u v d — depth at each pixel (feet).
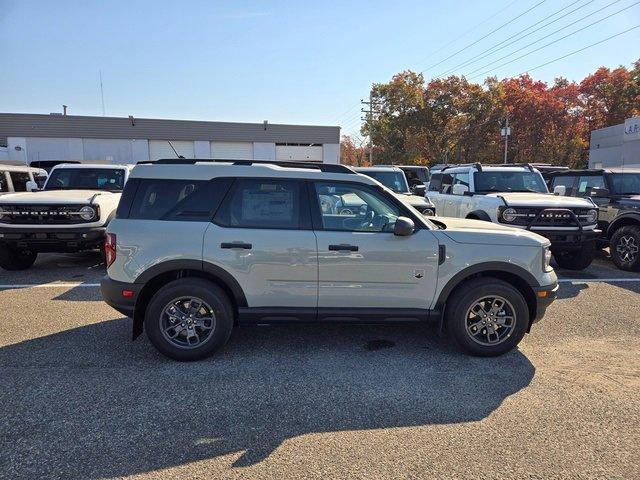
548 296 14.84
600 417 11.18
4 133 128.36
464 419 11.07
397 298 14.55
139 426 10.62
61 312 19.13
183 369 13.71
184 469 9.09
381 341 16.19
